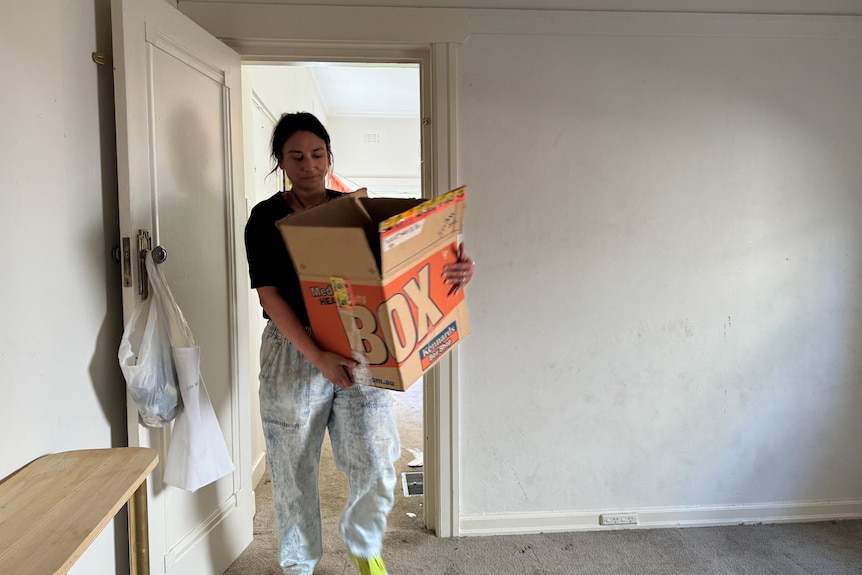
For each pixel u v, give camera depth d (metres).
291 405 1.43
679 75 1.89
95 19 1.33
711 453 1.98
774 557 1.78
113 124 1.40
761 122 1.92
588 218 1.89
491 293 1.88
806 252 1.96
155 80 1.41
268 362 1.46
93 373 1.32
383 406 1.46
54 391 1.18
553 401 1.92
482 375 1.90
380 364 1.17
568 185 1.88
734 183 1.93
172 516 1.50
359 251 1.03
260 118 2.60
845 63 1.93
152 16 1.39
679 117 1.90
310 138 1.38
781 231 1.95
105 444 1.37
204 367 1.63
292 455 1.46
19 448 1.07
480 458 1.92
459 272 1.26
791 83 1.92
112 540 1.38
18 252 1.07
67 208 1.22
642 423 1.96
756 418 1.99
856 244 1.98
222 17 1.75
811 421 2.01
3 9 1.02
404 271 1.11
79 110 1.26
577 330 1.92
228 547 1.75
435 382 1.88
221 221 1.73
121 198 1.31
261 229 1.39
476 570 1.71
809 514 2.02
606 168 1.89
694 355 1.96
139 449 1.17
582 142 1.87
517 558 1.77
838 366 2.00
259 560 1.79
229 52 1.74
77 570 1.24
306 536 1.51
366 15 1.78
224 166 1.75
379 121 6.25
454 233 1.23
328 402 1.48
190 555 1.56
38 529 0.85
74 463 1.10
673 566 1.73
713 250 1.94
